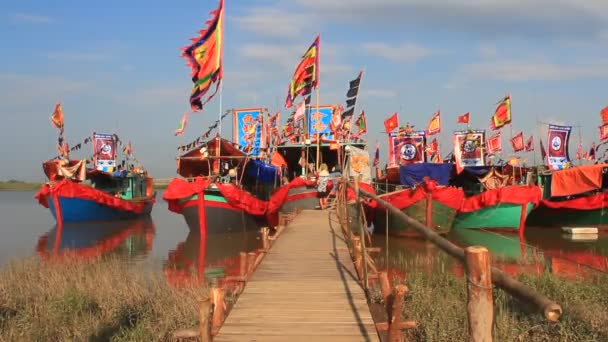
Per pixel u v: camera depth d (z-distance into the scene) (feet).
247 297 28.12
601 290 35.83
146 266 59.47
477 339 9.68
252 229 89.92
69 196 113.50
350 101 101.91
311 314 24.88
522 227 84.12
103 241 89.81
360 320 23.91
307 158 103.09
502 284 9.20
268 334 22.03
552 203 94.99
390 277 45.34
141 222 133.69
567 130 100.42
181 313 31.73
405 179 89.10
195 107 76.89
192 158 84.23
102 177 135.33
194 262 62.34
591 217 92.48
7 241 90.63
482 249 9.85
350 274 33.94
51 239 93.45
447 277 40.86
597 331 26.58
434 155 115.24
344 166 93.56
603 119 100.48
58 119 115.34
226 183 83.15
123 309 33.96
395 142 100.53
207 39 76.28
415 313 30.14
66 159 116.98
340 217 56.70
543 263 54.19
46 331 30.22
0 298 36.83
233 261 63.10
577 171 90.79
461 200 78.74
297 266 36.70
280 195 91.20
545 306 7.54
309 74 90.89
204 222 81.97
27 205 269.23
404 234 80.23
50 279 41.78
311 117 105.40
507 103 95.91
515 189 84.07
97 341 28.94
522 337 26.16
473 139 93.56
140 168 149.28
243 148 98.43
